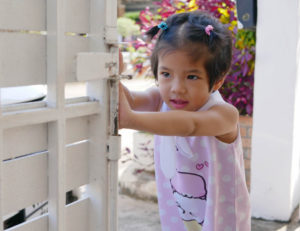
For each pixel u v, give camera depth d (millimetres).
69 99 960
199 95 1237
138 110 1513
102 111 997
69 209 1004
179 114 1148
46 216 963
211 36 1222
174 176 1493
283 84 2582
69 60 950
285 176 2676
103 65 927
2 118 802
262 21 2578
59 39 889
